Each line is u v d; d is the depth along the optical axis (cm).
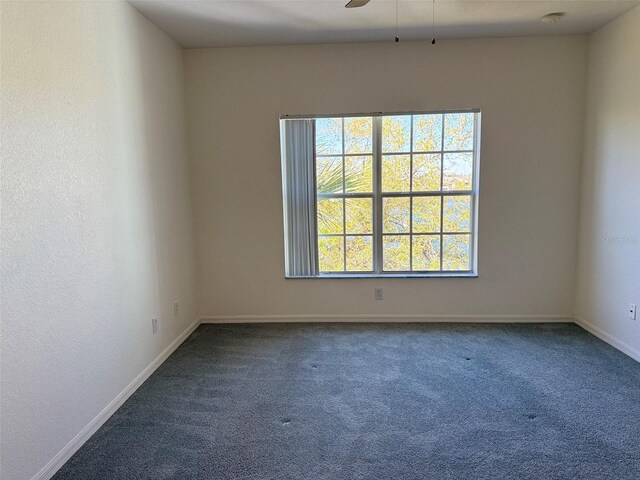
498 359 303
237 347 336
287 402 248
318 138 379
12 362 166
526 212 367
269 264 388
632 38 292
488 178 365
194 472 188
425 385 266
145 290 288
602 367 287
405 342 338
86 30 221
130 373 264
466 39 351
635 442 203
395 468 188
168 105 333
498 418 227
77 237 210
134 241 273
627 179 301
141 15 287
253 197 380
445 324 378
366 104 364
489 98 356
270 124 371
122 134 259
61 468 192
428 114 365
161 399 255
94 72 228
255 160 376
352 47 359
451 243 385
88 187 221
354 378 278
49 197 189
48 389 187
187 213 371
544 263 373
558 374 277
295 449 203
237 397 256
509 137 359
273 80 366
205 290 393
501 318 382
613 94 314
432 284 381
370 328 372
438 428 218
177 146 351
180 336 349
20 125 172
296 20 305
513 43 350
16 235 169
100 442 212
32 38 179
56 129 195
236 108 370
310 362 305
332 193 385
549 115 355
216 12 288
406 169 378
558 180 362
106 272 238
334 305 390
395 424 223
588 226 351
